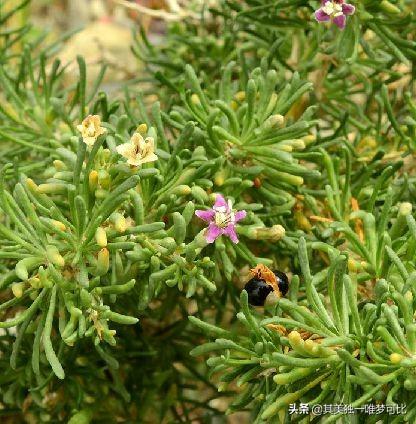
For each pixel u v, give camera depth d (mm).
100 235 299
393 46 342
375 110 387
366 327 296
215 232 307
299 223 346
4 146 380
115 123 339
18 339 306
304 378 301
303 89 328
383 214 318
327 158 339
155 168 319
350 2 342
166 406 375
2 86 369
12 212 307
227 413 314
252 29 390
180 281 310
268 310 323
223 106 324
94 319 302
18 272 293
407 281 293
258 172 325
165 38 434
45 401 364
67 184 308
